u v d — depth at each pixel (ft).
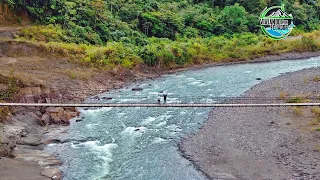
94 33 175.42
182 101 116.78
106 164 75.00
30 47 143.43
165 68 171.22
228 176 68.90
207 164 74.02
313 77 144.77
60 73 131.34
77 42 164.66
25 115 94.63
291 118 93.56
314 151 74.79
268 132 86.63
